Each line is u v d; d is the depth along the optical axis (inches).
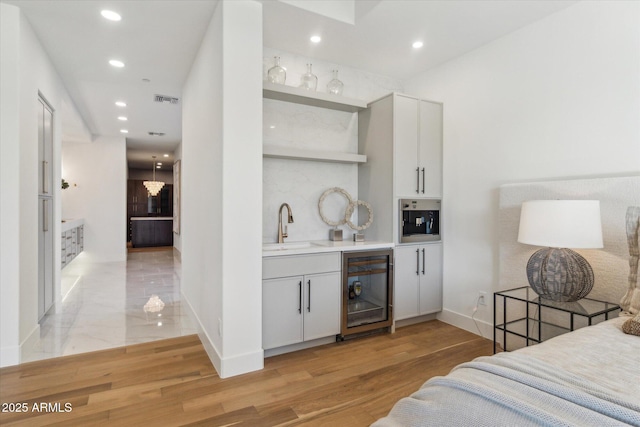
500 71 119.0
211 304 105.3
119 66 141.3
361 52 130.8
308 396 84.0
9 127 97.5
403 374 95.5
